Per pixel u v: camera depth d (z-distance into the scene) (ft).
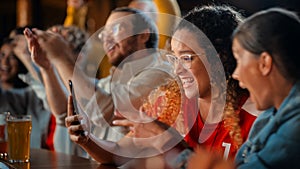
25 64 10.91
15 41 11.05
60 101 9.43
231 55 6.74
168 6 9.79
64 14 17.58
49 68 9.24
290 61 6.13
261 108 6.38
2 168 7.13
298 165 5.97
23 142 7.24
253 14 6.40
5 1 19.04
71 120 6.82
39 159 7.52
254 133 6.37
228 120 6.76
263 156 6.17
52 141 10.59
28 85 11.14
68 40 10.55
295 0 6.60
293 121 6.01
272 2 6.77
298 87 6.08
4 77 11.05
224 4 6.97
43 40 9.02
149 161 6.76
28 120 7.23
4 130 8.55
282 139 6.07
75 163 7.21
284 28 6.17
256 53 6.31
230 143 6.70
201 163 6.07
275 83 6.24
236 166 6.30
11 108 11.00
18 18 18.48
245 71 6.44
